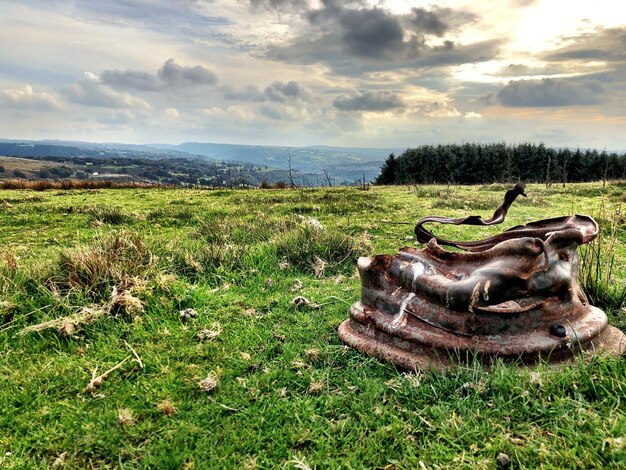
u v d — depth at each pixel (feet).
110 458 8.06
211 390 9.98
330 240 20.83
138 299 13.84
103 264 15.21
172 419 9.04
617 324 12.17
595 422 7.95
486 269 9.63
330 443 8.23
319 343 12.10
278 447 8.20
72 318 12.87
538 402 8.66
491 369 9.46
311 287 17.03
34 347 12.01
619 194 44.47
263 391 9.97
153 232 28.84
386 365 10.41
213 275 17.71
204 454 8.00
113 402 9.68
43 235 28.02
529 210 36.58
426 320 10.25
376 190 64.28
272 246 20.97
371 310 11.47
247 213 37.06
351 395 9.59
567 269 9.93
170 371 10.84
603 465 7.14
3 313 13.14
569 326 9.97
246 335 12.72
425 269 10.62
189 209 39.68
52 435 8.61
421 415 8.75
